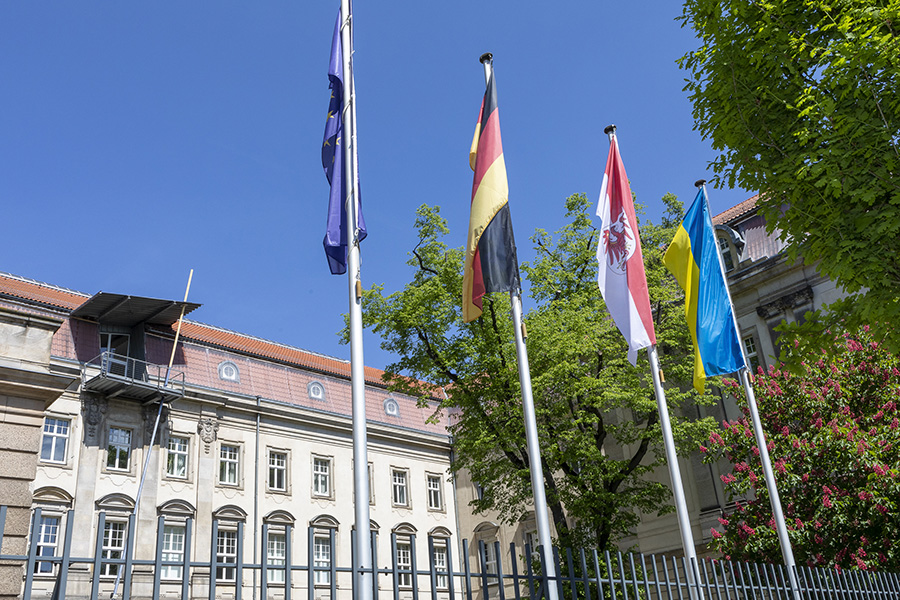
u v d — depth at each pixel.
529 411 9.21
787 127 9.61
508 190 10.35
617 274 12.57
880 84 8.59
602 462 23.06
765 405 20.58
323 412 38.94
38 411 13.22
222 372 36.53
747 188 10.23
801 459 18.58
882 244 8.82
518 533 38.22
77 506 29.22
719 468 27.50
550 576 6.42
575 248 25.58
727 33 9.93
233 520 33.75
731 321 14.42
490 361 23.09
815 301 26.83
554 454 22.19
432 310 24.14
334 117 11.27
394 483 41.44
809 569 9.54
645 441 23.53
